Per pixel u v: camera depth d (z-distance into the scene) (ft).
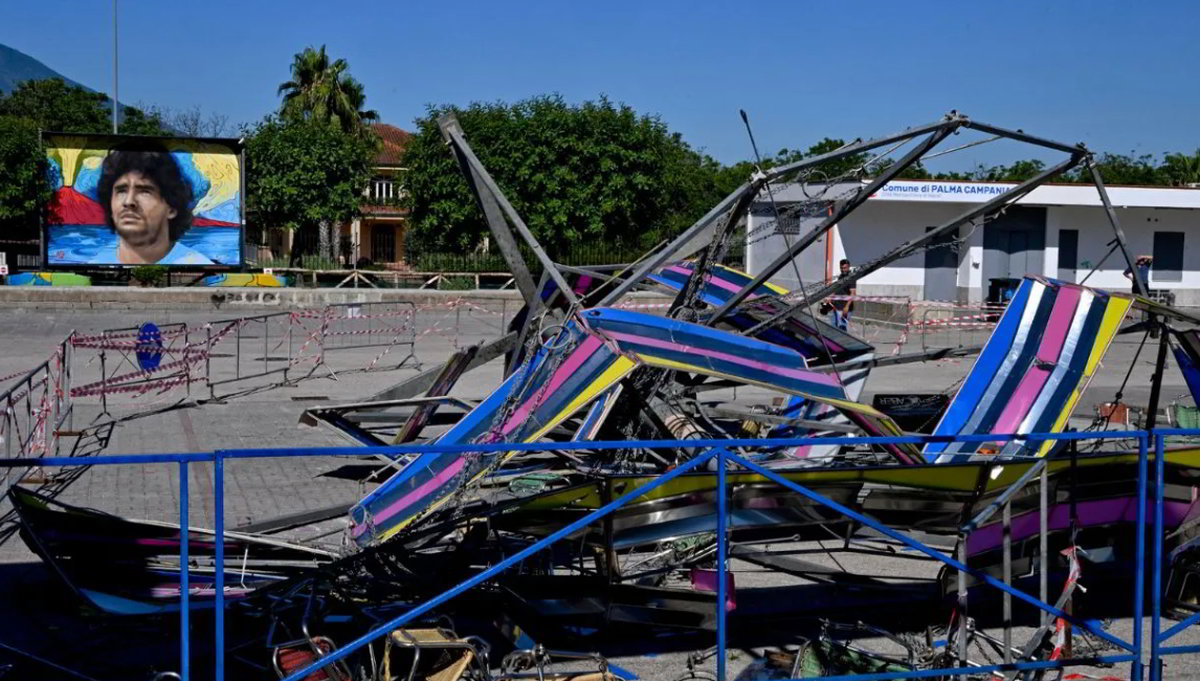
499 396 22.39
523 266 28.81
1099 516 21.21
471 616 21.12
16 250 123.24
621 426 27.50
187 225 113.70
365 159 136.46
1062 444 23.68
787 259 28.53
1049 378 25.52
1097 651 20.30
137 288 97.91
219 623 14.51
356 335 80.02
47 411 37.60
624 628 21.17
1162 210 118.93
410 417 34.04
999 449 23.72
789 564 25.94
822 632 19.52
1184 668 20.08
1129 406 47.26
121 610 18.92
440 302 104.63
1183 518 22.21
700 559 23.15
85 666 18.97
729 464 20.76
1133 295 27.30
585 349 21.83
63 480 33.78
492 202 28.55
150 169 111.96
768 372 23.08
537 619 19.71
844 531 24.16
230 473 35.17
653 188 116.37
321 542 27.35
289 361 61.67
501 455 19.20
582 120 115.44
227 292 100.07
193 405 48.67
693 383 32.09
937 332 88.43
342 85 191.31
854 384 35.01
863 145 25.93
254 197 130.62
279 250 160.15
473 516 19.98
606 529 19.56
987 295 115.85
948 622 20.94
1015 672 18.57
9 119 112.27
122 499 31.48
